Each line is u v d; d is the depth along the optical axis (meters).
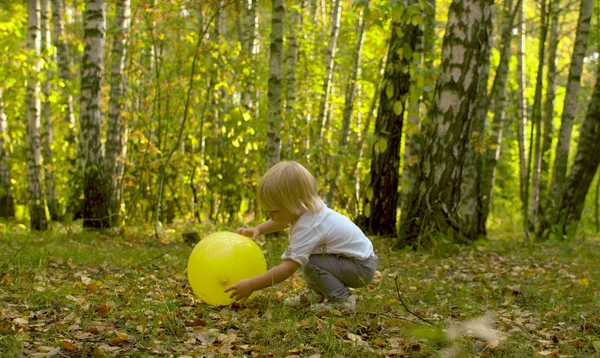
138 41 10.89
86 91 9.53
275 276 3.52
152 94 12.04
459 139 7.76
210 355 2.79
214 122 13.48
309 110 15.63
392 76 9.27
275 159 9.58
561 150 12.71
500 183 24.98
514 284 5.08
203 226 11.24
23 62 10.22
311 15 17.61
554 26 15.16
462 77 7.67
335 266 3.64
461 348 2.89
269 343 3.00
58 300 3.77
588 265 6.63
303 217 3.60
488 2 7.65
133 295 3.97
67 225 10.30
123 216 10.80
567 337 3.28
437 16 16.61
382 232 9.71
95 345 2.89
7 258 5.48
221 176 14.05
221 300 3.66
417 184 8.02
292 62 14.10
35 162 10.28
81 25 18.94
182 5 10.45
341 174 11.53
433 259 6.82
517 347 3.02
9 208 14.68
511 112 22.66
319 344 2.95
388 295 4.27
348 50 17.47
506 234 12.84
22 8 13.51
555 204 12.45
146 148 11.22
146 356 2.79
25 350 2.75
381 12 7.05
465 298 4.36
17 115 15.50
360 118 18.95
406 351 2.94
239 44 12.05
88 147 9.55
